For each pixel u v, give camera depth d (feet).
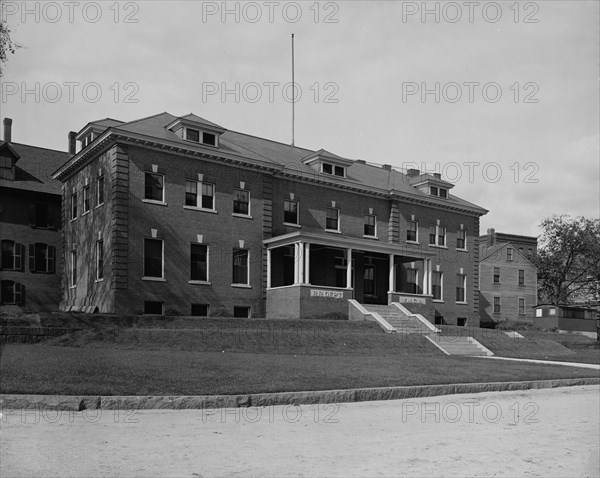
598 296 182.80
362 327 91.56
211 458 21.43
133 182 90.07
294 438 25.61
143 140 90.38
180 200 94.89
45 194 117.19
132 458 21.06
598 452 24.08
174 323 76.64
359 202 122.31
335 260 115.14
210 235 97.91
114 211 88.02
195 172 97.14
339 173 120.78
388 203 127.54
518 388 49.52
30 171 121.19
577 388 52.60
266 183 105.91
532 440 26.66
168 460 20.93
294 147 133.39
